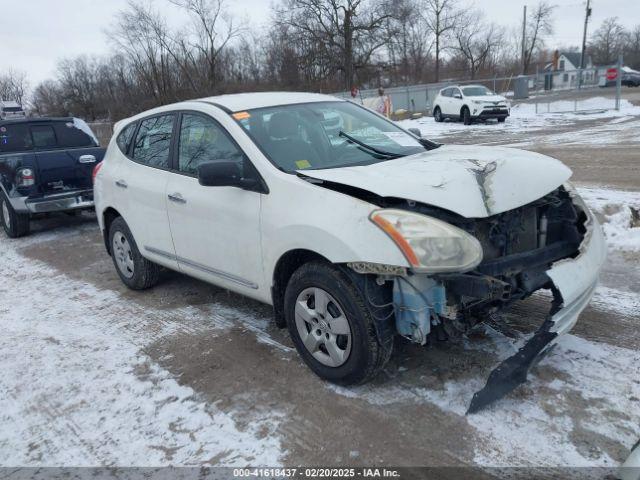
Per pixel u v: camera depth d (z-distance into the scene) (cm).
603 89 2648
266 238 357
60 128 911
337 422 310
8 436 329
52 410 350
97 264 671
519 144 1460
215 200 398
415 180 309
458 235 286
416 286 296
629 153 1124
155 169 476
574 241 351
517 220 330
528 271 315
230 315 468
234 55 4378
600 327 391
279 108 428
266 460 286
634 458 234
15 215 832
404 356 368
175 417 330
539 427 289
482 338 384
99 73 5359
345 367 327
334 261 309
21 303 552
